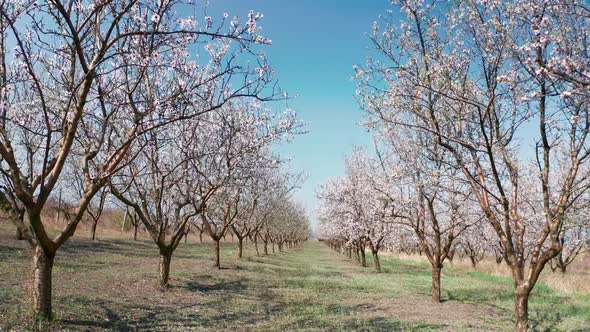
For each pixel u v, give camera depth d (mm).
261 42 8625
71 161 28656
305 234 107250
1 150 8359
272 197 37469
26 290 12039
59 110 10992
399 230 25078
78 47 8133
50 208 41469
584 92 6398
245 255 39250
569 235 25328
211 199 22422
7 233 26031
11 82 9164
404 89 11039
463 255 55594
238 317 13047
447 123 11391
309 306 15852
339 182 41062
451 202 17047
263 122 18094
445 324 13320
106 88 11062
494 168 9156
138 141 12898
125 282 16453
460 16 9406
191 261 27578
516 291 9195
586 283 24359
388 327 12578
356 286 22344
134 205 15492
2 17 8320
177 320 11906
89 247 27109
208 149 16375
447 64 10070
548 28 7262
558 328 13555
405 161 16344
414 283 24984
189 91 10258
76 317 10508
